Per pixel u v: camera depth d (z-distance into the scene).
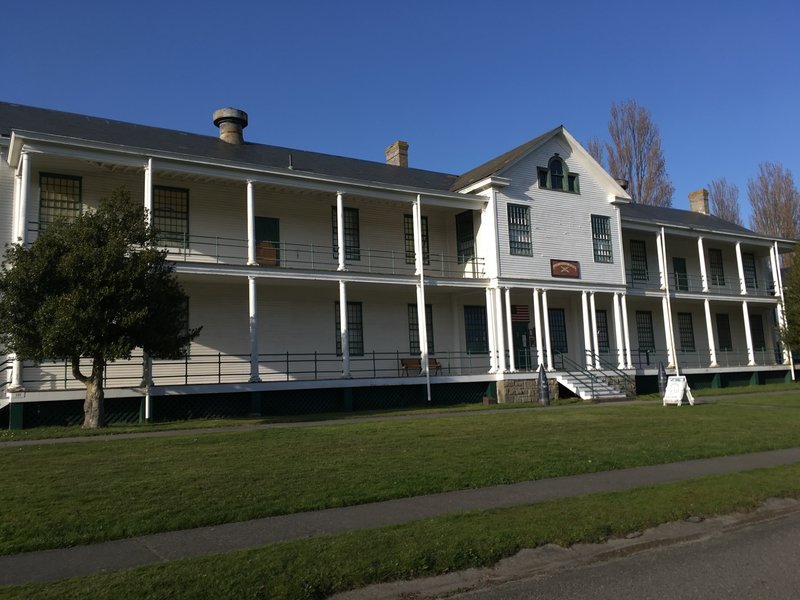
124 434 15.25
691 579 6.34
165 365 22.02
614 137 53.03
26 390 17.48
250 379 20.89
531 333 30.08
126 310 14.93
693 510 8.56
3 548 6.77
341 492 9.23
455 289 27.17
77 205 20.84
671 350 32.53
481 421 17.77
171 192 22.67
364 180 25.89
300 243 25.39
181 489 9.23
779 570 6.59
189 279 21.95
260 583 5.71
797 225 53.59
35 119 21.89
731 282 39.72
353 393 23.48
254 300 21.34
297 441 13.74
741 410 20.94
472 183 27.58
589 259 29.80
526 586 6.18
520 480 10.43
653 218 35.84
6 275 14.68
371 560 6.32
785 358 38.44
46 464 10.99
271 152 26.91
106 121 24.31
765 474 10.75
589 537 7.42
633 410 21.22
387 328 27.17
